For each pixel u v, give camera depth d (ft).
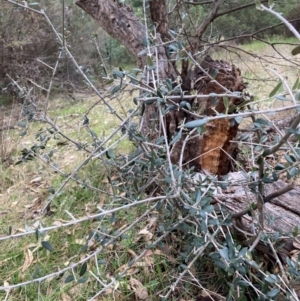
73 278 4.26
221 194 5.71
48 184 9.11
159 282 5.67
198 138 7.16
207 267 5.74
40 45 20.08
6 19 19.19
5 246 6.91
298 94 3.07
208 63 7.16
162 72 7.29
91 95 17.16
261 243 5.04
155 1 7.74
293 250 4.90
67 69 19.98
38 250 6.71
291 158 3.93
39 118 6.39
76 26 21.65
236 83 6.89
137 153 5.65
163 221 5.92
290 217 5.52
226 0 10.82
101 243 4.71
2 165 10.41
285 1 13.88
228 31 15.97
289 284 3.98
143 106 5.10
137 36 7.72
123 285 5.64
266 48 18.03
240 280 4.11
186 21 12.10
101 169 8.81
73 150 10.93
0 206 8.48
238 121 3.27
